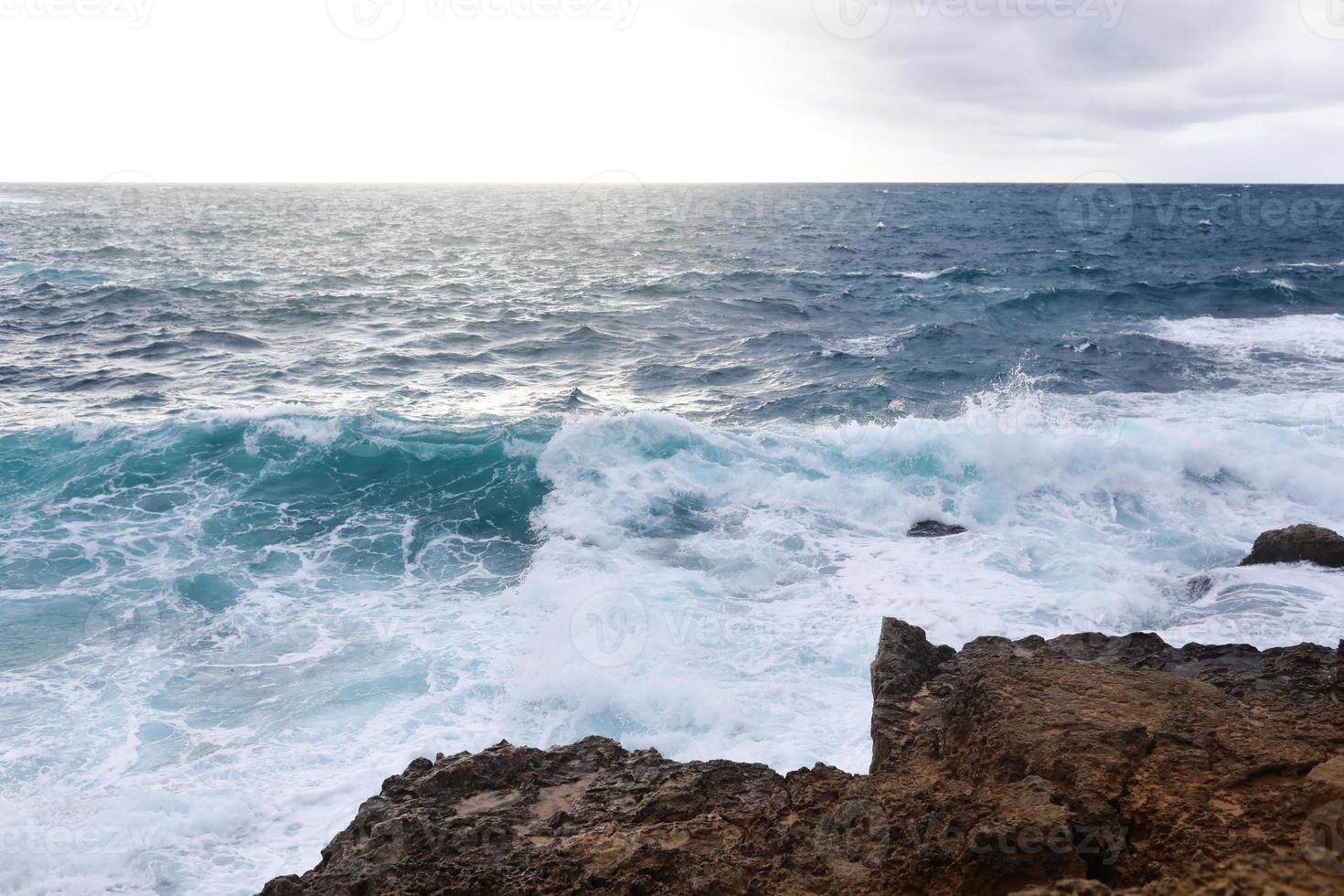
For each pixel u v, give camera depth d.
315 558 12.20
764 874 4.26
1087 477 14.15
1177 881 3.30
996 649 7.38
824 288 37.03
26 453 14.73
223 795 7.29
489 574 11.80
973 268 42.28
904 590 10.85
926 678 6.91
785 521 13.25
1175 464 14.29
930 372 22.67
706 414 19.39
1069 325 28.84
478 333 27.94
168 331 26.88
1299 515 13.12
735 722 8.08
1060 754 4.55
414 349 25.45
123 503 13.55
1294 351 23.88
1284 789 4.06
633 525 13.16
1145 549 12.12
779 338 27.34
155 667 9.34
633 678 8.76
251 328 27.92
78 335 25.98
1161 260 47.28
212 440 15.57
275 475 14.73
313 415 16.23
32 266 40.28
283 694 8.87
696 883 4.25
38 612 10.43
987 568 11.51
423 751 7.94
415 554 12.42
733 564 11.77
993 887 3.70
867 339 27.14
